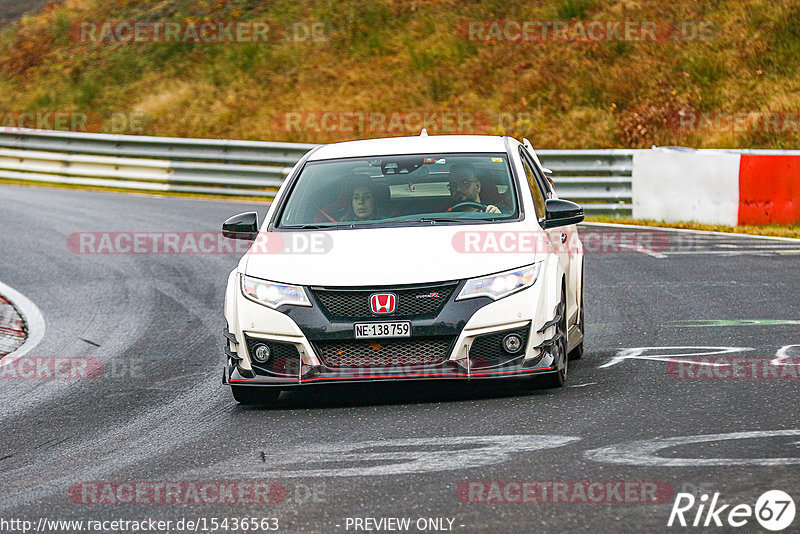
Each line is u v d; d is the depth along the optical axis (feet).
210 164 258.78
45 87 361.10
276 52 362.12
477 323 71.92
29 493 58.75
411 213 82.12
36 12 426.51
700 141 287.48
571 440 62.18
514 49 345.92
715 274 138.00
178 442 68.74
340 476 57.41
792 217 192.65
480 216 81.20
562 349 76.74
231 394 83.97
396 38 362.74
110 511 53.88
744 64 323.16
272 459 62.28
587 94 317.42
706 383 76.69
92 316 127.75
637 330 102.94
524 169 87.56
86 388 90.27
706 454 57.82
